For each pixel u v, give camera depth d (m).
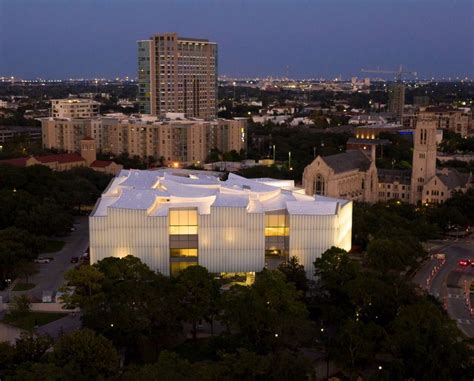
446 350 138.38
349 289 169.00
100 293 164.88
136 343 155.75
